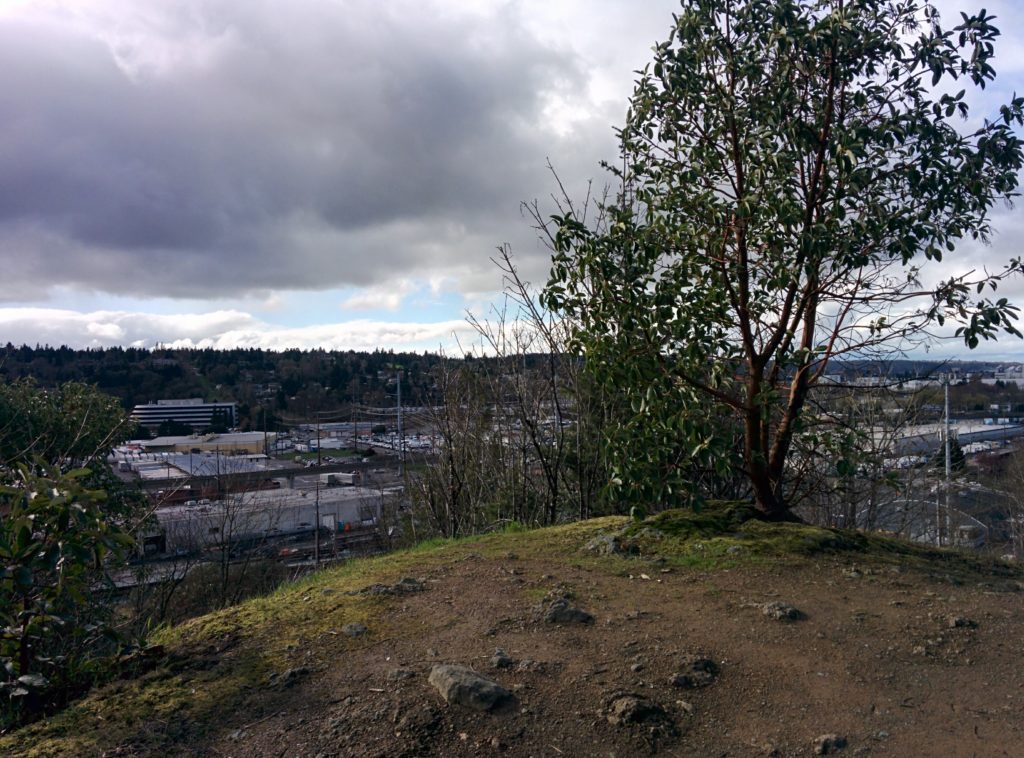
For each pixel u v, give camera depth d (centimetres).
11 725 336
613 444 545
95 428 1205
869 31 527
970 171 535
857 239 514
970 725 304
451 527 1045
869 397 960
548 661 357
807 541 539
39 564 346
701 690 332
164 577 1378
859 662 358
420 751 288
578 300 568
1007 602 438
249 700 332
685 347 542
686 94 577
